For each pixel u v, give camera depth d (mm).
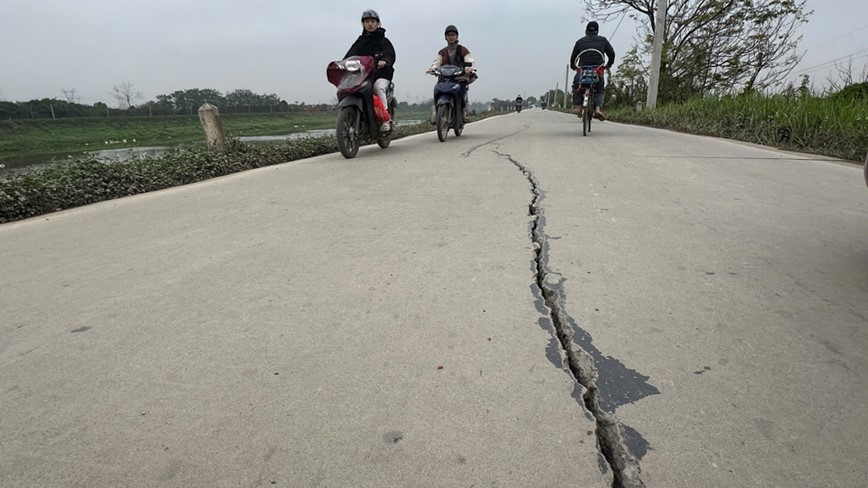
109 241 2639
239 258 2266
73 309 1790
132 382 1325
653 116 11203
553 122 13320
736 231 2396
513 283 1871
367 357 1403
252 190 3885
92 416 1192
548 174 4008
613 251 2170
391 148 6578
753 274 1882
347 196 3482
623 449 1039
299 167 5066
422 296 1786
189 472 1009
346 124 5387
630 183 3561
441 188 3617
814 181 3502
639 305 1657
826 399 1162
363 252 2277
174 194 3893
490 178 3939
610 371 1303
